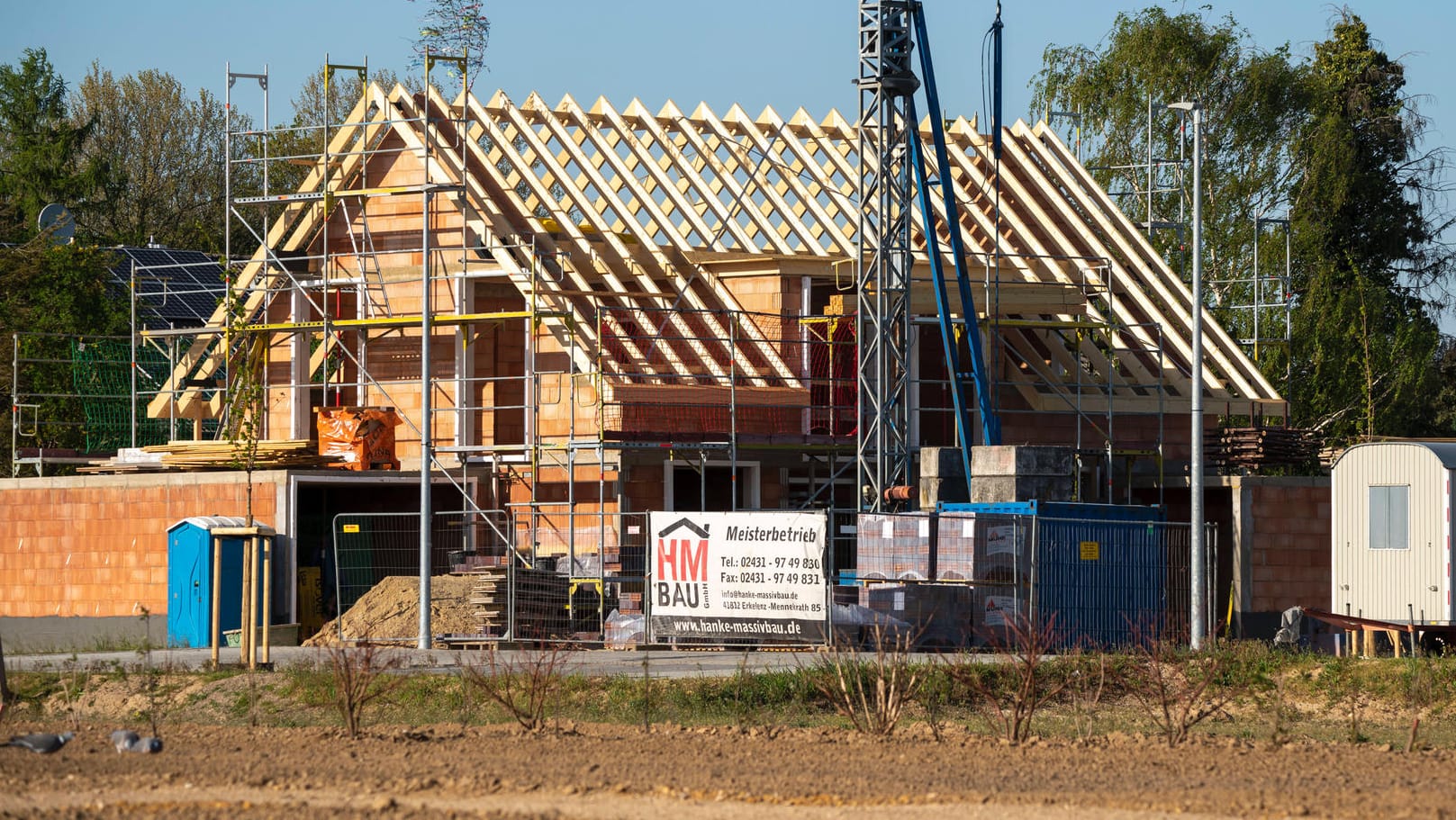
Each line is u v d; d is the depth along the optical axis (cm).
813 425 10906
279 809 4147
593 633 9025
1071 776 4719
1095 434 11425
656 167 11000
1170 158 17312
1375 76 18438
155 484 10212
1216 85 17238
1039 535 8569
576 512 9994
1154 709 6906
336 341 10762
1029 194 11706
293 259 11112
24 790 4466
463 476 10356
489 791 4431
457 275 10462
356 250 10981
